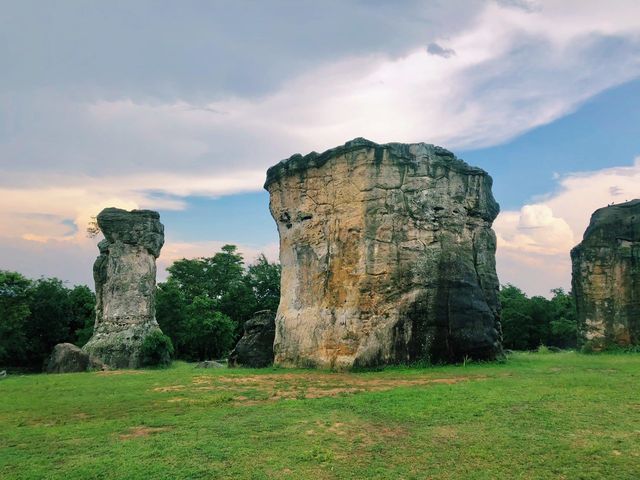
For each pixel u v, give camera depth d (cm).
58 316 5306
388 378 1998
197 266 6412
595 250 3009
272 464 962
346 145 2598
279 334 2742
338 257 2538
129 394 1748
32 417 1405
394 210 2483
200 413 1378
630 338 2850
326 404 1440
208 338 5297
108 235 3866
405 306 2383
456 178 2638
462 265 2506
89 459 1001
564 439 1064
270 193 3002
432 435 1117
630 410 1260
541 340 5841
